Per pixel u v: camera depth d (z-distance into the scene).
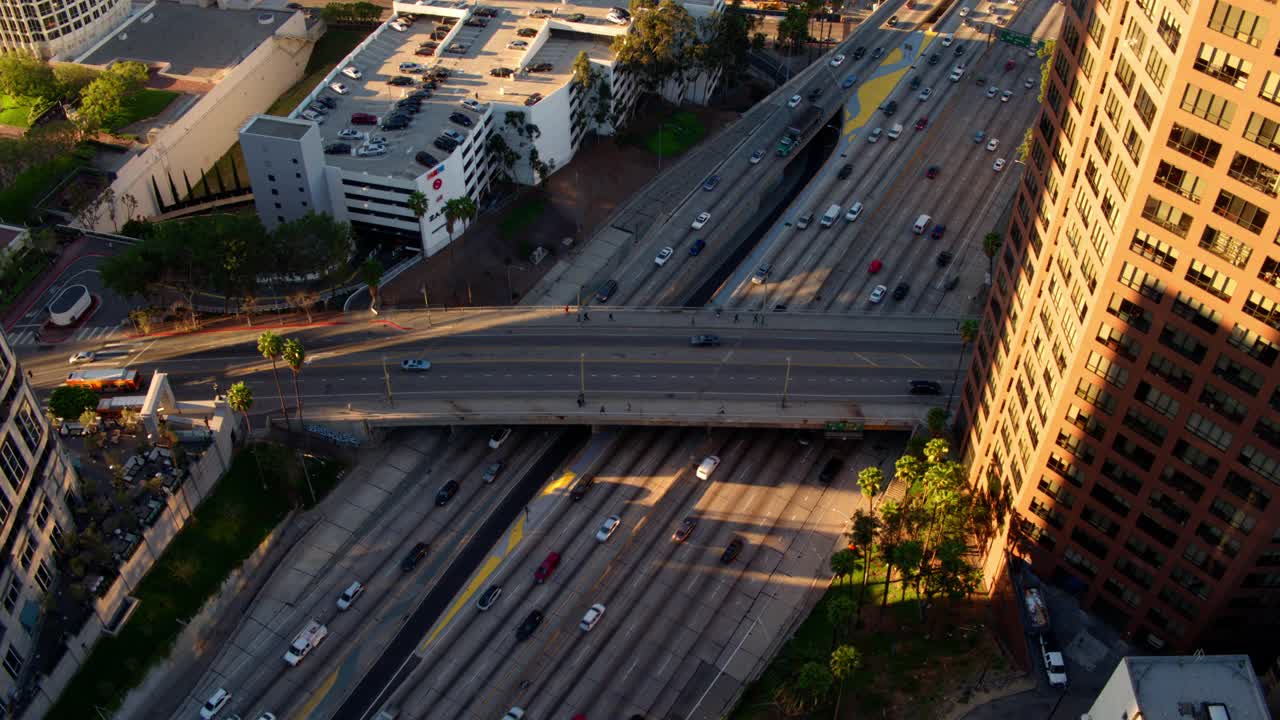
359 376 185.38
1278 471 115.06
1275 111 100.12
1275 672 126.00
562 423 178.25
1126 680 117.62
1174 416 122.06
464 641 153.00
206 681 149.50
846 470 176.62
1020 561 151.38
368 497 171.75
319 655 151.75
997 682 141.75
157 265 188.12
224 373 185.62
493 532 167.50
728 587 159.50
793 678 142.38
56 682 139.62
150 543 153.88
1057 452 137.12
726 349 191.75
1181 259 113.62
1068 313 131.75
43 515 144.88
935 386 182.25
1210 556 126.50
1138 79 114.25
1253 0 97.81
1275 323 108.50
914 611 153.00
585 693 146.62
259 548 163.00
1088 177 127.31
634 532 166.88
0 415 135.25
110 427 167.88
